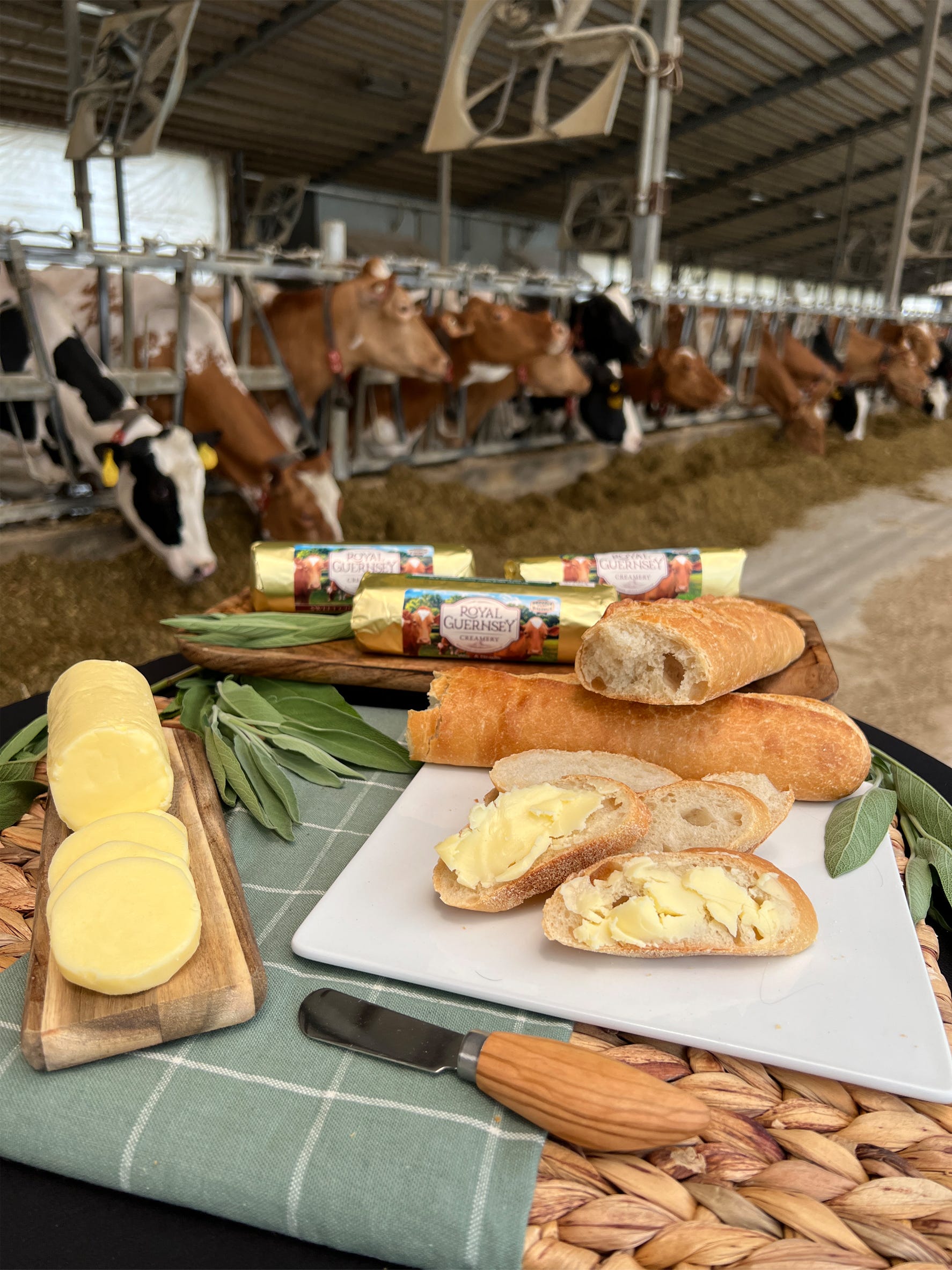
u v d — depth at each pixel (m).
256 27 7.60
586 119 4.07
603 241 8.53
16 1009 0.65
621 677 0.92
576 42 3.97
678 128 10.70
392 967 0.67
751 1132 0.58
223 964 0.64
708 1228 0.52
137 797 0.79
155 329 3.44
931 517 4.89
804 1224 0.52
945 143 12.55
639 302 5.28
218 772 0.92
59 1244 0.52
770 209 15.20
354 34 7.80
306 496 3.31
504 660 1.16
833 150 12.45
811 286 21.05
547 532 4.20
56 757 0.77
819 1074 0.58
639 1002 0.63
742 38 8.65
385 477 4.38
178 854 0.71
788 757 0.89
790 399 6.21
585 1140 0.54
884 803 0.85
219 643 1.17
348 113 9.61
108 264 3.07
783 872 0.78
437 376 3.96
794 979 0.65
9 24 6.70
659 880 0.69
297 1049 0.62
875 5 8.19
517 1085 0.55
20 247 2.81
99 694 0.85
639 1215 0.53
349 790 0.96
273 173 11.45
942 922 0.78
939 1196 0.54
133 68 4.35
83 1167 0.55
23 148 8.66
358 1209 0.51
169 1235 0.53
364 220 12.50
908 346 8.02
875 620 3.38
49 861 0.78
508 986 0.65
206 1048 0.62
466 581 1.17
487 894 0.71
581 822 0.75
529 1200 0.52
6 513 3.03
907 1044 0.59
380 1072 0.60
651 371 5.32
